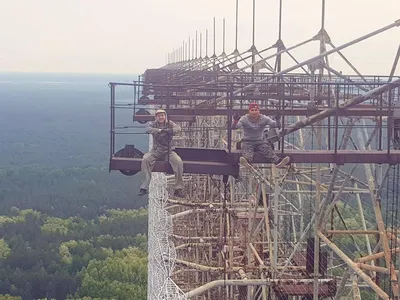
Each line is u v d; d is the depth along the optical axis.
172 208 37.66
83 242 89.88
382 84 15.48
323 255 24.05
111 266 71.94
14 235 94.44
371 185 19.31
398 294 16.16
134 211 110.31
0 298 66.56
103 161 173.12
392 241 17.14
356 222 40.22
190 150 16.91
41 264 81.19
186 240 32.53
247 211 29.73
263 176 24.94
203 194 37.12
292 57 29.19
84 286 68.38
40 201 121.56
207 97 26.69
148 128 16.48
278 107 19.41
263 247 28.27
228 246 28.83
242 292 29.69
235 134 28.50
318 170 20.88
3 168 156.12
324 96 24.00
